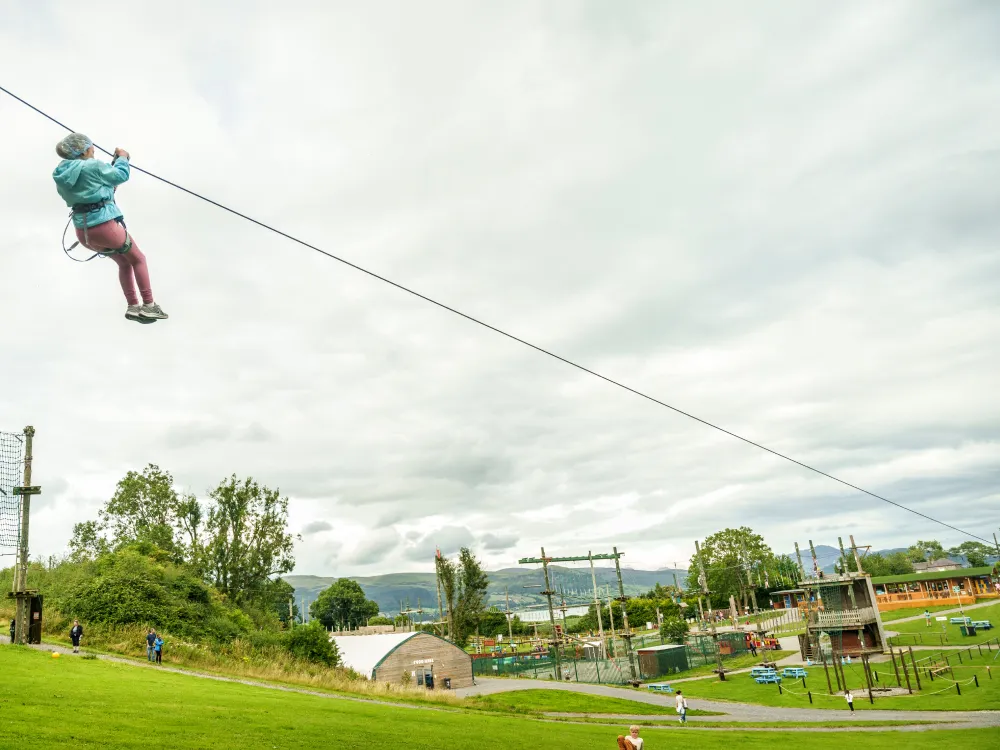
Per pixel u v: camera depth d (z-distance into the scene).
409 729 25.38
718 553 153.88
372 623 150.50
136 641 42.03
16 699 18.94
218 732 18.59
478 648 106.75
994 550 80.00
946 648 78.56
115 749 14.80
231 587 70.31
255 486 73.62
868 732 40.03
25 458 35.28
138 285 8.59
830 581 83.25
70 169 7.90
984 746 33.81
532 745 25.62
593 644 99.69
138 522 76.56
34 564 56.16
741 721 46.75
